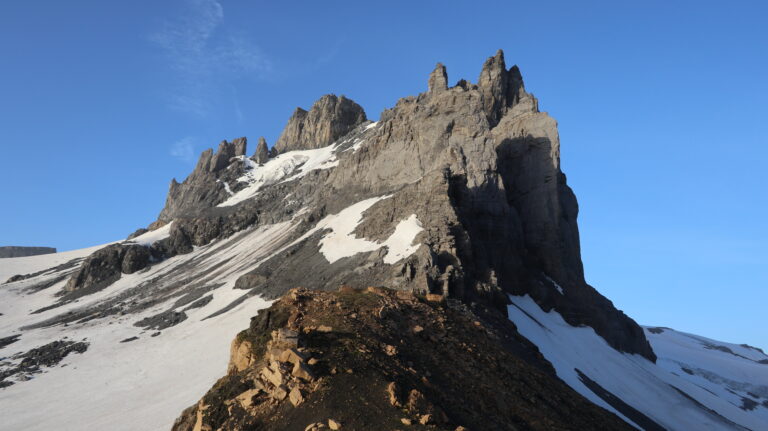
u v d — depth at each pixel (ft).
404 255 300.61
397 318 166.40
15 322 461.78
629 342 420.77
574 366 297.74
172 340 324.80
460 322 193.77
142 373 278.26
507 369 172.65
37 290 565.12
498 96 543.80
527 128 462.60
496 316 276.00
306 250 400.47
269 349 132.26
